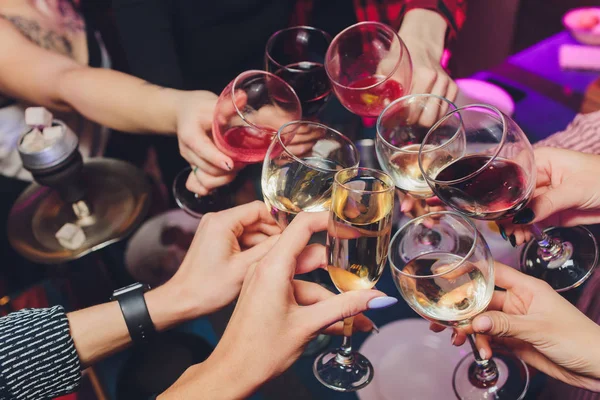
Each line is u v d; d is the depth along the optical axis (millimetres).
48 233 1432
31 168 1366
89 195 1516
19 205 1516
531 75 1597
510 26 2701
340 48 1270
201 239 1079
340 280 932
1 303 1301
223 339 909
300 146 1035
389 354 1094
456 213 941
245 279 957
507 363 1083
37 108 1434
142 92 1447
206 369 897
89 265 1355
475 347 1040
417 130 1180
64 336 1055
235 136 1148
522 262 1253
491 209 969
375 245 884
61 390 1115
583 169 1137
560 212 1234
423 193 1099
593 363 891
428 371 1069
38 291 1328
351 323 1006
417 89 1321
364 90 1189
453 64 1747
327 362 1072
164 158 1948
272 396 1040
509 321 905
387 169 1095
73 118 1877
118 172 1591
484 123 1026
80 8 2020
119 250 1399
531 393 1062
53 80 1595
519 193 949
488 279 906
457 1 1548
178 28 1744
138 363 1135
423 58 1405
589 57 1589
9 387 1041
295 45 1355
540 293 959
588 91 1462
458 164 1023
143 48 1636
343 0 1988
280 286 862
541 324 907
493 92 1550
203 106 1306
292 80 1268
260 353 869
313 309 862
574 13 1693
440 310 908
